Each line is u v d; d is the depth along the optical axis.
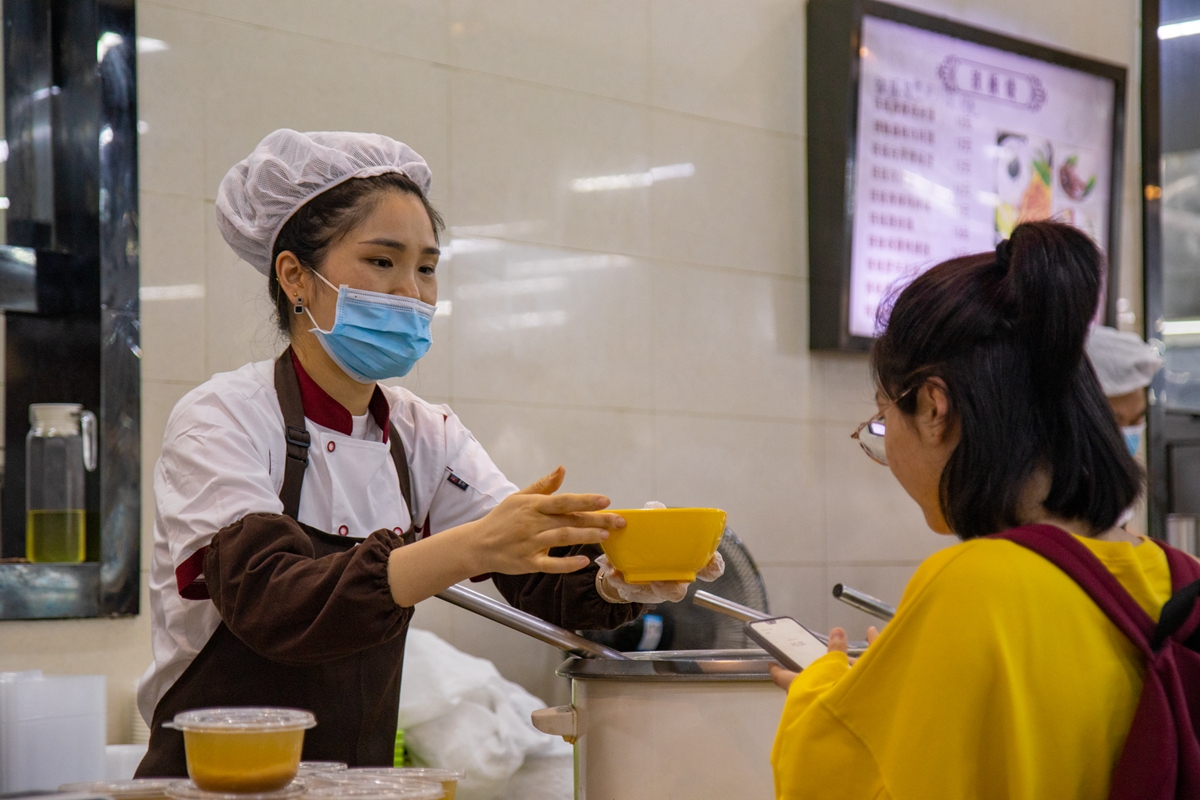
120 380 2.33
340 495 1.34
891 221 3.37
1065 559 0.90
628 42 3.09
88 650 2.28
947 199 3.48
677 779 1.17
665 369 3.07
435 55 2.79
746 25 3.29
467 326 2.78
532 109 2.92
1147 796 0.84
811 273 3.35
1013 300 0.96
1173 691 0.87
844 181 3.28
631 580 1.09
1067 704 0.86
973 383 0.95
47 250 2.33
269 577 1.12
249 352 2.51
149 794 0.92
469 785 2.28
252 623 1.11
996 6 3.73
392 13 2.73
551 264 2.91
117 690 2.30
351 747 1.32
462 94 2.82
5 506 2.36
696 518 1.06
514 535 1.04
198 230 2.46
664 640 1.95
